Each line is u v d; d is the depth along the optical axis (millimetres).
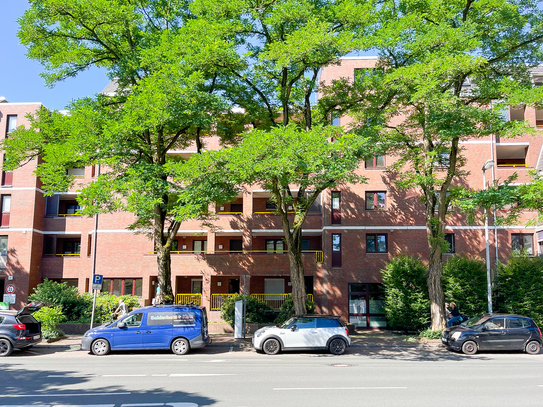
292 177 15836
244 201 30000
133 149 18953
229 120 22031
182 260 28531
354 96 20812
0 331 16844
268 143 15578
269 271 28141
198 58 17406
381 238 28734
